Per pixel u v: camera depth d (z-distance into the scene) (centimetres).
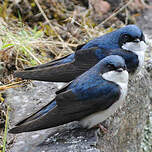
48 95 1112
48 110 891
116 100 908
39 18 1466
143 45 1099
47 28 1431
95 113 908
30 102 1084
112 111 927
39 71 1008
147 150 1293
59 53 1336
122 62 914
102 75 916
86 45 1106
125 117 1114
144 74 1246
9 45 1196
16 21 1420
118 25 1570
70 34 1427
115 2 1641
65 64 1035
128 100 1128
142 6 1747
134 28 1088
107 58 920
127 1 1678
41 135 948
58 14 1495
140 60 1097
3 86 1130
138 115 1221
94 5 1586
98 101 895
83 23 1491
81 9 1564
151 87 1318
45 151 891
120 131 1091
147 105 1297
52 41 1330
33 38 1303
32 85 1155
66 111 881
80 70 1036
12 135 981
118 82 915
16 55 1233
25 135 955
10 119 1029
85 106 893
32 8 1476
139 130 1248
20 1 1472
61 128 963
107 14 1600
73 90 898
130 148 1188
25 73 1002
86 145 901
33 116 886
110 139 1012
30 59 1247
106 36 1103
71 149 891
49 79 1006
